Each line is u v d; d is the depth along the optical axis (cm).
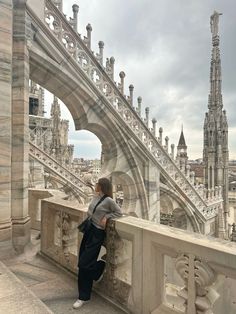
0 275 341
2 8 591
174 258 329
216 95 2720
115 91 1145
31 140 1966
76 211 495
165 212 1738
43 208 602
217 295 295
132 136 1216
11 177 623
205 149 2777
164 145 1425
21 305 267
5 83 593
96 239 389
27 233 641
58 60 885
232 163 9975
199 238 309
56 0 891
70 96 988
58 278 492
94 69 1045
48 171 2044
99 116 1088
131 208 1289
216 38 2798
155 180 1363
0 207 578
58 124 3569
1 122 586
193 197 1648
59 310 383
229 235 2533
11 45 613
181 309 339
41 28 798
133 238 369
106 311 380
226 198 2681
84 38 1004
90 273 394
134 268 369
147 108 1308
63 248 533
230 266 262
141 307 356
